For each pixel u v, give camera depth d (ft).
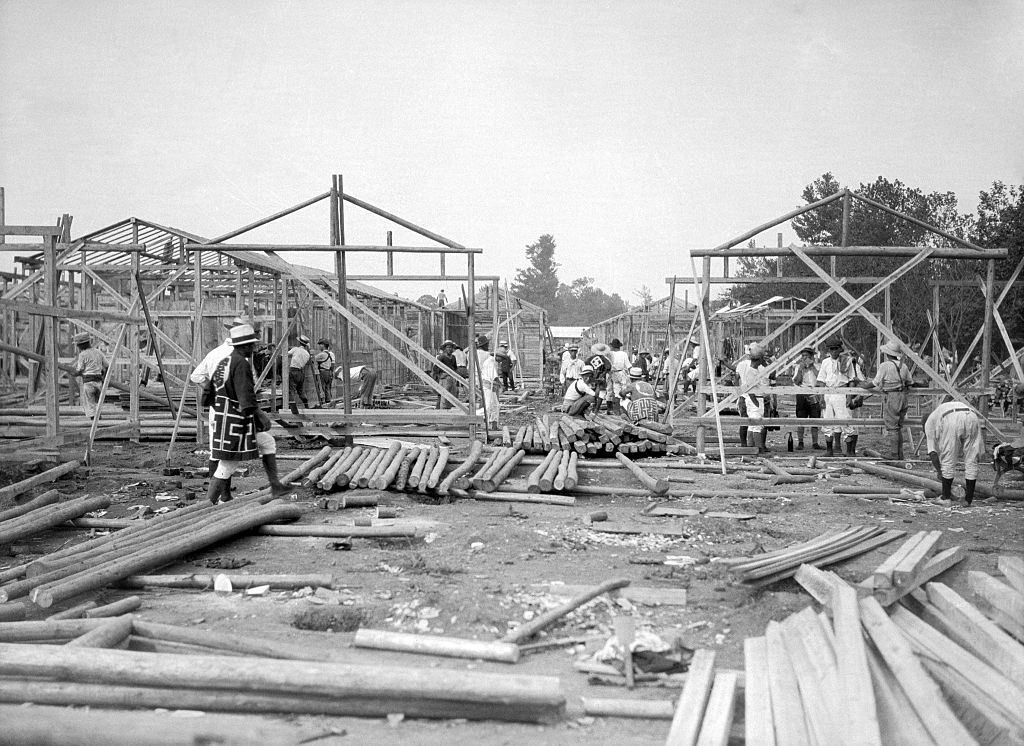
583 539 25.62
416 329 108.27
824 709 11.82
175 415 49.42
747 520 29.12
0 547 23.99
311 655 14.88
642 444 43.29
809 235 123.34
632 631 16.85
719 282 45.42
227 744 9.13
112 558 21.04
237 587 20.22
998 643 14.17
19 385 65.92
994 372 67.77
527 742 12.02
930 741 11.01
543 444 42.98
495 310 66.90
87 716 9.50
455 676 12.83
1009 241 88.63
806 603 18.99
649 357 92.12
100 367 50.80
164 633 15.31
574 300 378.73
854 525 27.94
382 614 17.95
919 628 16.11
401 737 12.05
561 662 15.57
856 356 60.54
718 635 17.01
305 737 11.75
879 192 111.75
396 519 28.68
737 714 13.20
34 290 66.23
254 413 29.55
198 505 28.32
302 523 27.66
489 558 23.21
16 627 15.40
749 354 45.73
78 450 39.58
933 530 26.58
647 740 12.19
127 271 65.21
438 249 44.93
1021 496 32.37
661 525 27.84
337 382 80.18
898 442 43.39
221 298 74.90
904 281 93.97
